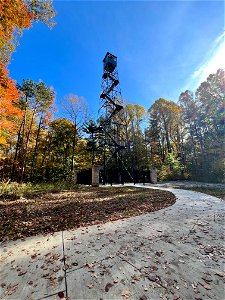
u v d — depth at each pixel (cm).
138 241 355
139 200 823
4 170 2455
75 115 2716
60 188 1502
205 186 1487
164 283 220
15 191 1061
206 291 202
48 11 977
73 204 782
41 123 2633
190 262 267
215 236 363
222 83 2322
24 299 202
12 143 2423
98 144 2778
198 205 673
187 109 3025
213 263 262
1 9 814
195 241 342
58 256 305
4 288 224
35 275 251
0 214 633
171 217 521
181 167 2639
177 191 1127
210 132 2361
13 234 433
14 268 272
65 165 2600
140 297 197
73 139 2697
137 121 3516
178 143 3478
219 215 522
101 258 292
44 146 2814
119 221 507
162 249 314
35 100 2361
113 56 2197
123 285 219
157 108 3662
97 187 1555
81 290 213
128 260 281
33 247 351
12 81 1262
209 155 2266
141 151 3083
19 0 848
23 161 2255
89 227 466
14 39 967
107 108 2200
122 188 1400
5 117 1445
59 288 219
